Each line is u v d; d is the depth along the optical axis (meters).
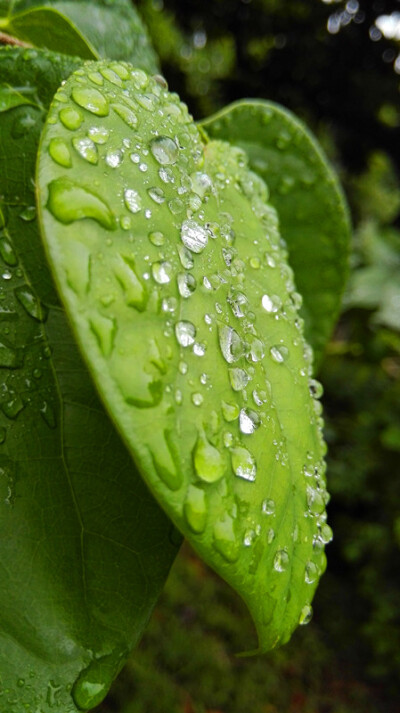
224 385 0.24
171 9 2.22
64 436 0.26
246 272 0.27
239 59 2.72
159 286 0.23
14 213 0.27
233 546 0.23
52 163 0.23
